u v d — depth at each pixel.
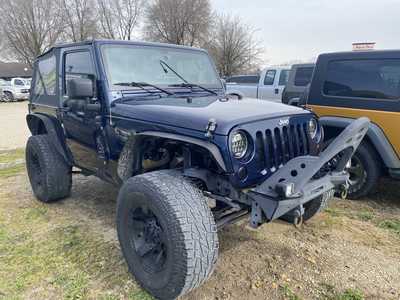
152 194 2.53
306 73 8.95
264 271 3.04
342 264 3.14
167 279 2.50
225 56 42.69
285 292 2.76
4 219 4.14
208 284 2.86
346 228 3.84
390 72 4.33
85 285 2.87
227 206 2.96
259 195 2.50
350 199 4.74
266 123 2.69
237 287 2.83
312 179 2.69
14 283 2.90
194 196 2.53
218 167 2.57
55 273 3.04
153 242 2.73
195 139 2.55
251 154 2.57
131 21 51.19
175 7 43.66
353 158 4.65
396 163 4.35
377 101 4.42
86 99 3.51
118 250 3.39
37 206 4.52
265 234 3.69
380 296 2.71
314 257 3.25
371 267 3.10
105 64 3.40
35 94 5.02
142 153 3.08
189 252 2.38
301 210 2.54
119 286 2.85
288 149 2.88
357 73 4.62
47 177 4.32
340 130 4.81
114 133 3.29
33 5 46.53
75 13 48.84
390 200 4.73
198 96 3.63
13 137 10.62
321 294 2.74
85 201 4.66
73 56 3.84
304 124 3.09
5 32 47.66
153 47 3.79
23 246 3.50
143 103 3.17
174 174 2.69
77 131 3.89
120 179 3.37
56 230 3.84
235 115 2.64
